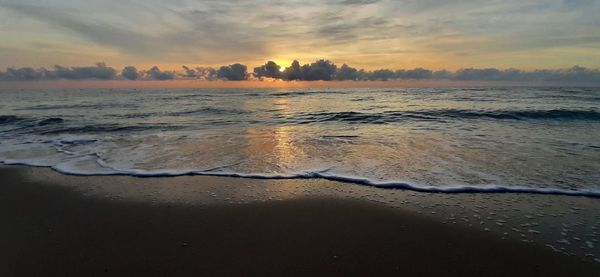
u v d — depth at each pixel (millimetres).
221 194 5387
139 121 15039
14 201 5273
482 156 7461
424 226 4188
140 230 4184
